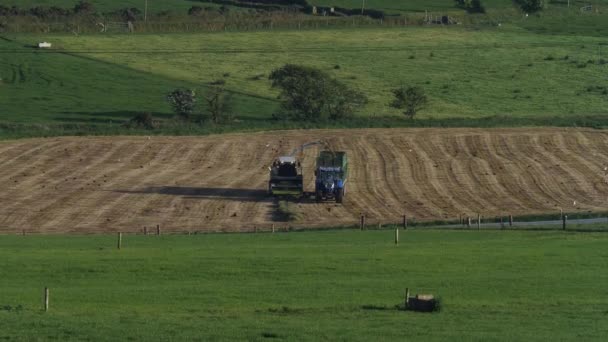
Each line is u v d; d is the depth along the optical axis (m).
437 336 89.44
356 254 135.75
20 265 125.88
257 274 122.06
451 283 116.75
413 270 125.25
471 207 192.50
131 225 174.50
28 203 189.75
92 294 109.31
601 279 120.06
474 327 93.44
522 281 118.31
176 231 168.62
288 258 131.88
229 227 172.88
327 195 193.75
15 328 91.94
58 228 171.38
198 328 92.38
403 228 169.88
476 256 135.12
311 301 106.31
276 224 175.38
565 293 111.75
